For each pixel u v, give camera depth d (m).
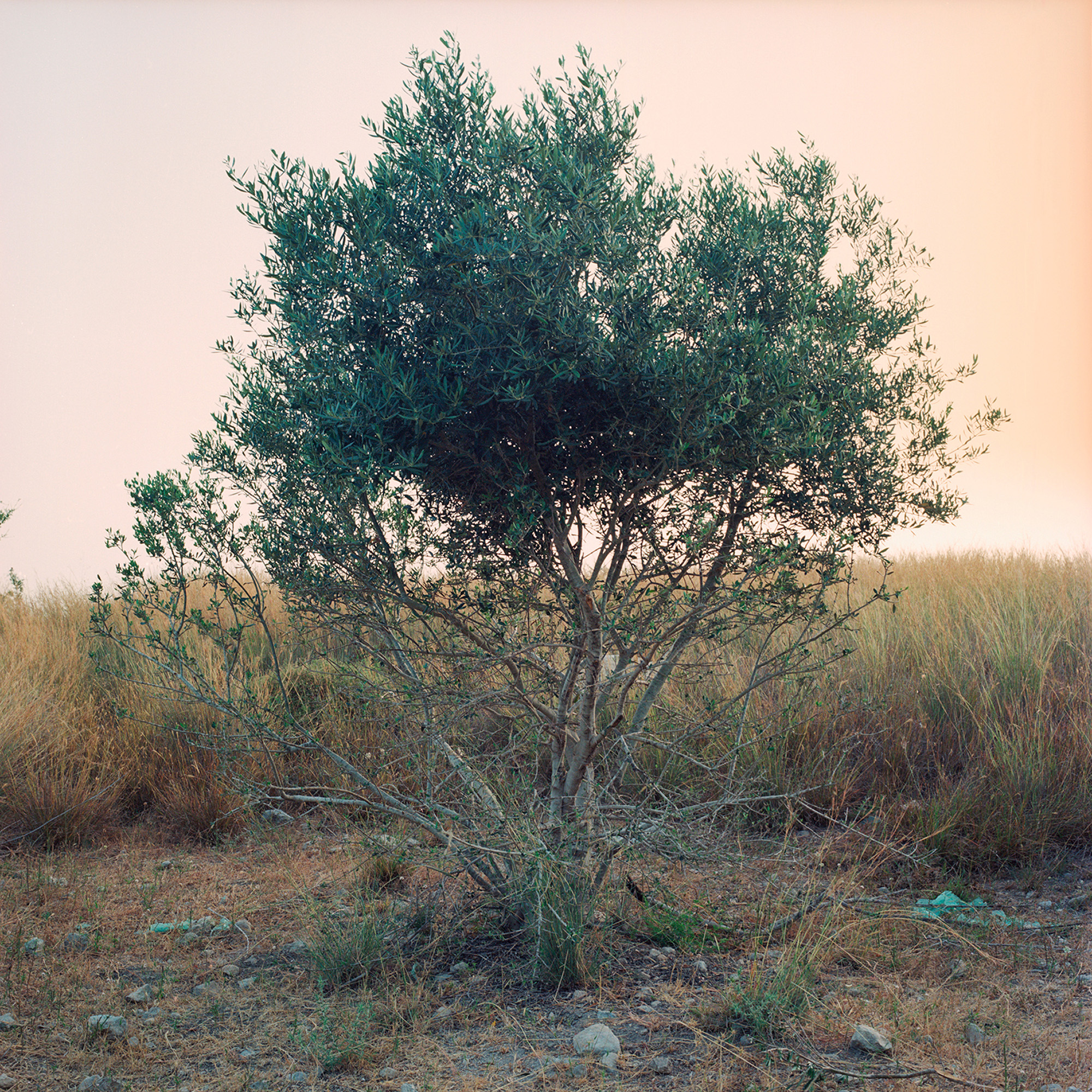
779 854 4.53
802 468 3.72
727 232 3.70
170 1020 3.42
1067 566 8.02
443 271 3.22
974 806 5.01
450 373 3.32
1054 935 4.01
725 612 4.15
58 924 4.42
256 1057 3.12
